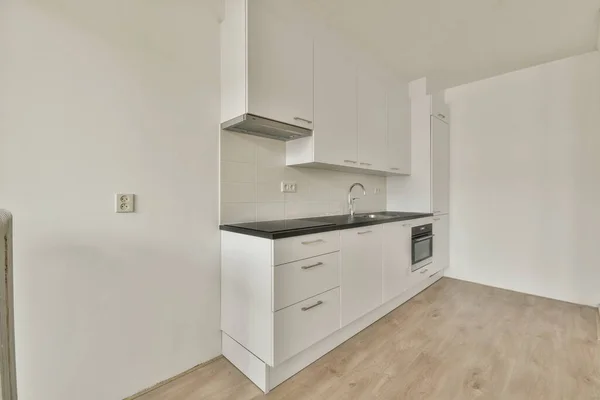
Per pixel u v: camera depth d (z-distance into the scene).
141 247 1.55
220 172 1.86
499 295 2.97
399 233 2.58
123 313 1.50
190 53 1.72
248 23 1.63
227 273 1.83
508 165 3.12
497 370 1.72
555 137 2.84
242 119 1.66
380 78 2.75
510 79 3.08
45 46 1.26
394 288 2.52
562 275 2.83
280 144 2.22
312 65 2.03
